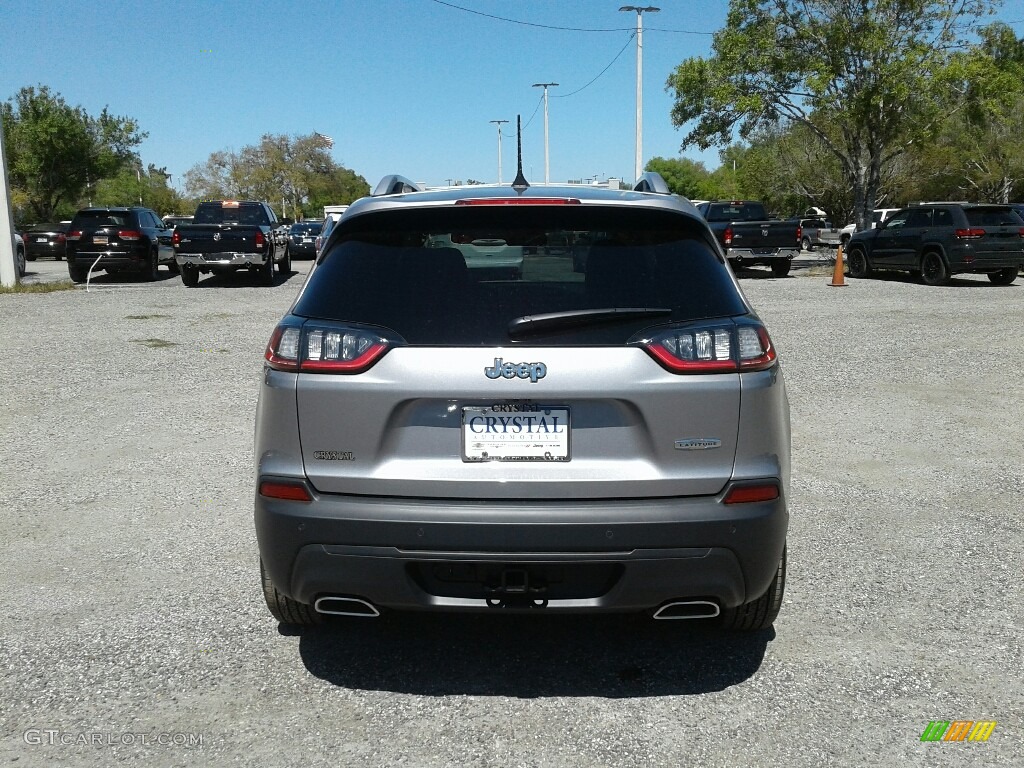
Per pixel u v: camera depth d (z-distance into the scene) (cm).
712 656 371
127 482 602
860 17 2481
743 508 311
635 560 306
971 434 715
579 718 326
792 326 1309
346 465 312
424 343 310
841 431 726
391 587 313
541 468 308
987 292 1809
